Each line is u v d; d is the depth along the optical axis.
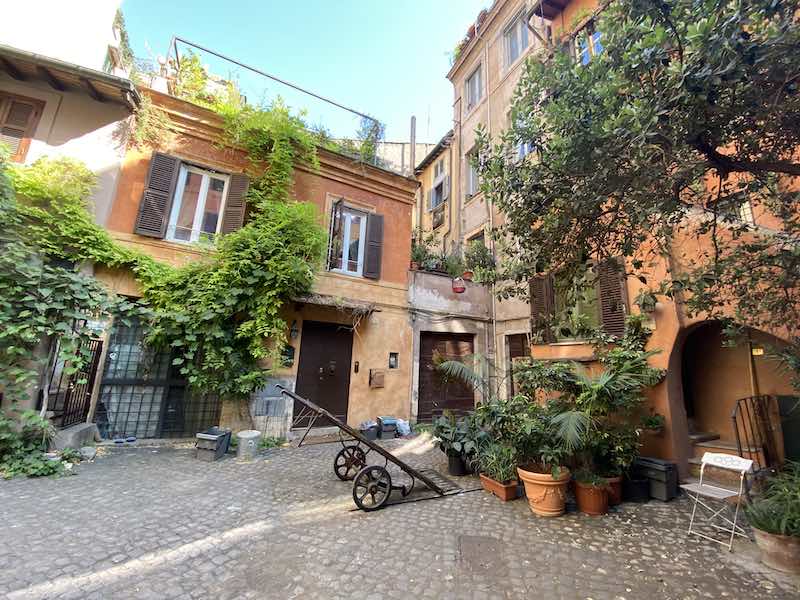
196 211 7.41
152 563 2.82
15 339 4.89
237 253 6.75
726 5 2.08
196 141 7.50
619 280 5.87
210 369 6.56
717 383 5.69
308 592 2.55
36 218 5.67
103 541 3.10
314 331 8.19
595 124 2.74
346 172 9.13
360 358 8.63
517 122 3.47
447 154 13.44
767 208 3.83
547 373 4.85
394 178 9.80
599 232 3.53
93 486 4.31
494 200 3.72
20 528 3.21
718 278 3.13
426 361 9.68
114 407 6.33
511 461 4.62
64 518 3.46
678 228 4.36
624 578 2.83
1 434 4.64
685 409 5.55
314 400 7.93
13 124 6.23
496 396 7.44
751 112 2.46
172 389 6.76
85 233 5.97
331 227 8.73
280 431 7.05
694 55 2.12
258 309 6.75
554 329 5.23
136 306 6.32
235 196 7.58
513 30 11.19
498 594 2.60
